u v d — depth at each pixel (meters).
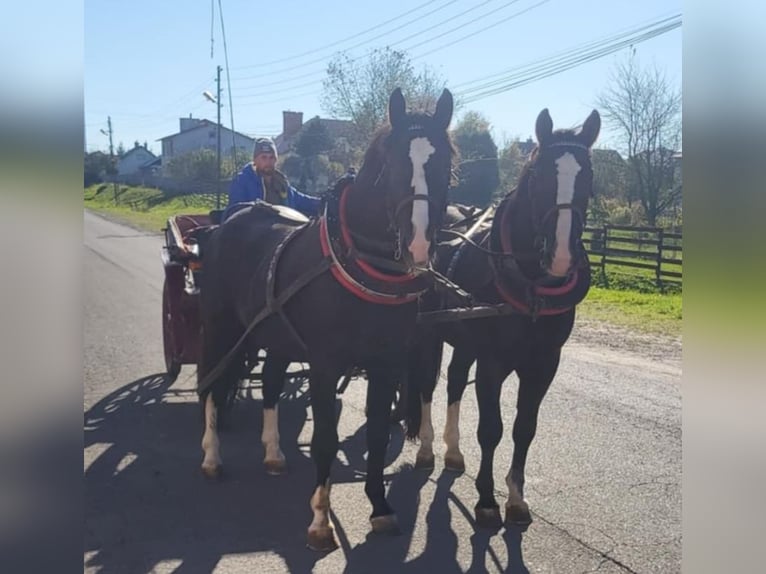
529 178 4.13
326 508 4.08
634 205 26.00
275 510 4.48
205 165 52.56
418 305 4.32
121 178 62.41
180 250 6.24
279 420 6.27
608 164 26.02
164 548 3.96
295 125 49.56
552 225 3.82
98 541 4.02
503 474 5.12
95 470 5.08
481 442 4.38
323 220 4.09
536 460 5.31
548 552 3.97
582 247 4.07
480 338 4.37
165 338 7.24
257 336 4.76
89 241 23.45
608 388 7.31
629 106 24.84
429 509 4.56
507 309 4.16
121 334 9.55
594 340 9.97
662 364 8.48
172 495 4.68
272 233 4.97
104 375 7.56
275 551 3.96
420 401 5.23
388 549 4.02
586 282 4.34
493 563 3.85
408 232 3.48
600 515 4.40
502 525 4.30
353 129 32.69
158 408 6.50
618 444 5.64
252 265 4.91
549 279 4.16
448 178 3.62
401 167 3.55
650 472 5.07
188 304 6.18
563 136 4.01
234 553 3.92
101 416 6.26
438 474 5.15
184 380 7.44
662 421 6.21
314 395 4.07
